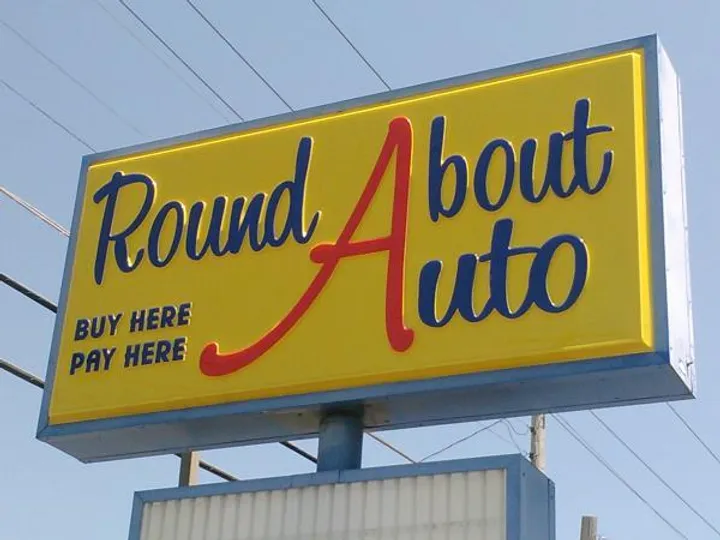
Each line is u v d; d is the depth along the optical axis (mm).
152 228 11281
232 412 10203
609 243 9461
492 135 10234
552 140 9984
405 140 10539
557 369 9258
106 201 11594
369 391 9797
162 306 10883
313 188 10750
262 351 10320
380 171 10523
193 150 11461
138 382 10672
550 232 9695
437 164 10328
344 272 10297
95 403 10742
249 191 11023
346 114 10914
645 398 9438
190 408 10367
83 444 10953
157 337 10789
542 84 10227
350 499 9516
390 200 10383
